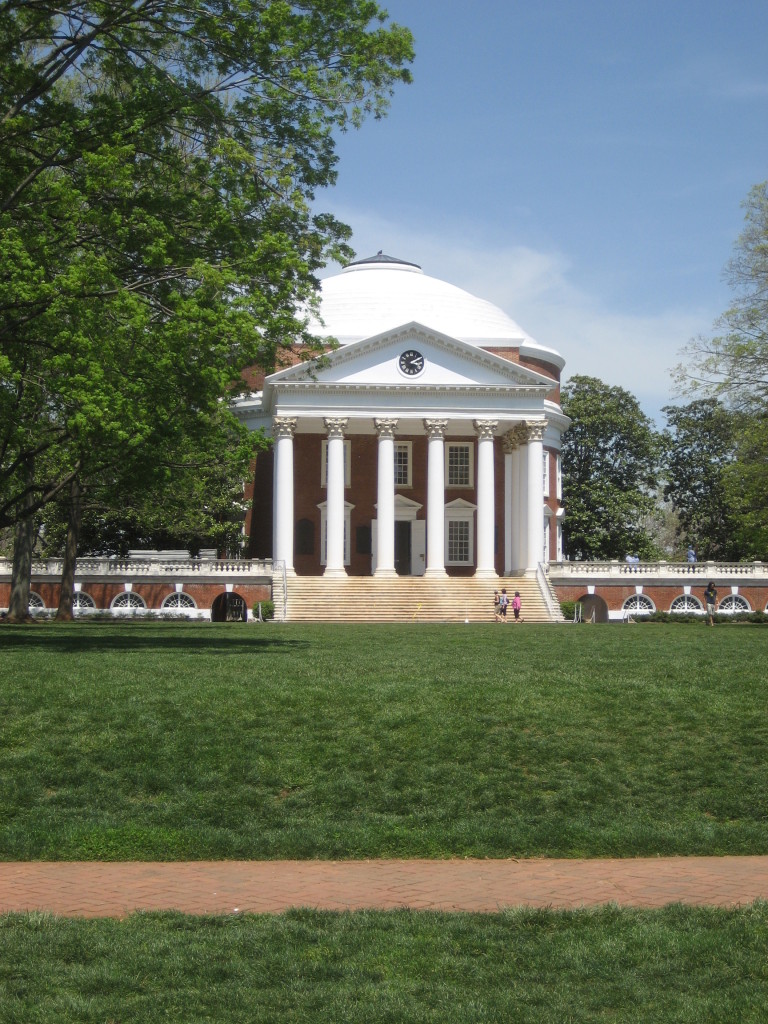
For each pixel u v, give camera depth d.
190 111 31.42
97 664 26.73
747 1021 8.42
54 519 72.56
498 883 13.01
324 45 33.03
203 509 72.50
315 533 81.38
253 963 9.66
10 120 30.36
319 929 10.67
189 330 29.77
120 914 11.49
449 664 28.08
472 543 82.62
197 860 14.46
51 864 14.16
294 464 81.69
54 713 20.05
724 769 18.03
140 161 32.84
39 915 11.06
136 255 32.09
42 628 48.09
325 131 33.28
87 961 9.73
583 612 74.94
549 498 88.31
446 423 75.81
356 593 69.69
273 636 41.09
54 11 31.12
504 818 16.09
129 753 17.97
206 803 16.28
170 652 30.86
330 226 35.12
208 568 71.00
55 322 28.98
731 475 56.06
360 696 21.62
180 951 9.96
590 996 8.95
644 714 20.77
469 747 18.61
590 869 13.84
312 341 35.22
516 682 23.88
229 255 32.97
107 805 16.33
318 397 75.06
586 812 16.42
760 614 70.50
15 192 31.20
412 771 17.61
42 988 9.06
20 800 16.36
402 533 82.81
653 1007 8.70
